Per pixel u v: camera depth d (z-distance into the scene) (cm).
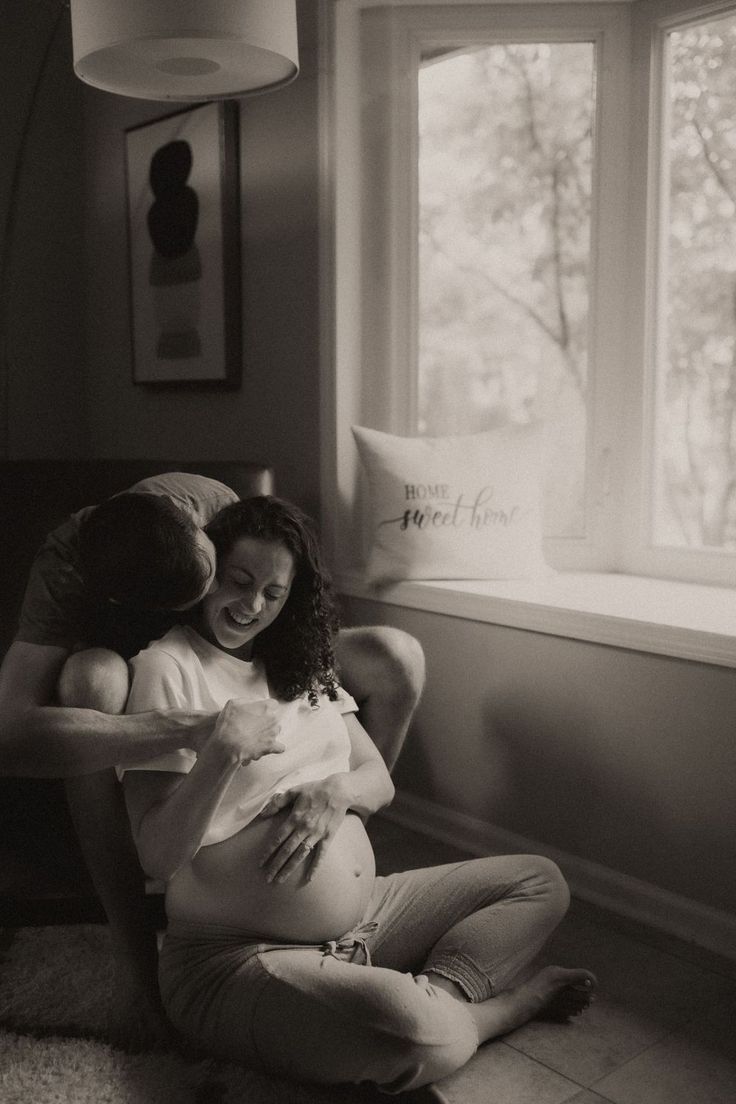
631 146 262
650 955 205
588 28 262
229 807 156
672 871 214
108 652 164
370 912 178
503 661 243
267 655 169
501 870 180
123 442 354
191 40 200
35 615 169
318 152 269
